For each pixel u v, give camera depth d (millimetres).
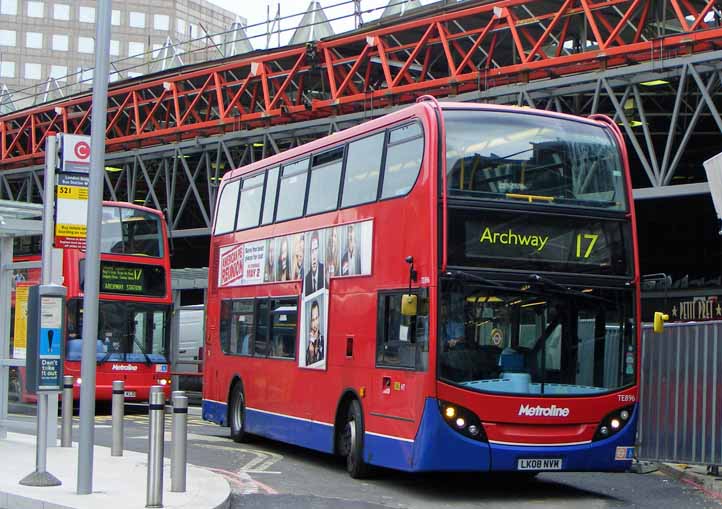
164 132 41906
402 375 12305
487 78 30859
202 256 61844
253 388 17406
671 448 15031
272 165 17594
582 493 13141
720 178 14094
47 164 13070
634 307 12672
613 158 13047
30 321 11805
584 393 12188
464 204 12062
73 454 14570
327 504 11453
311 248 15414
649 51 27812
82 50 111312
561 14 29625
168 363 26094
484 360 11867
